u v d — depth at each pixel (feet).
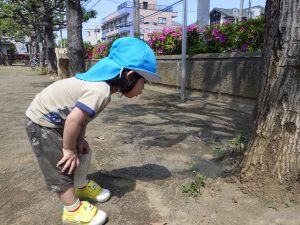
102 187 8.27
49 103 6.19
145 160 10.07
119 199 7.70
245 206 7.13
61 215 7.19
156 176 8.86
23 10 67.62
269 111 7.48
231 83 19.54
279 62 7.22
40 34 83.05
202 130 13.48
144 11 182.19
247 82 18.21
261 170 7.58
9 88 32.24
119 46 6.22
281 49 7.16
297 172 7.22
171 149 11.06
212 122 15.02
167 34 28.07
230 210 7.02
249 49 19.39
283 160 7.27
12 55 164.66
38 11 62.49
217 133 12.96
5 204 7.75
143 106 19.98
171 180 8.57
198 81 22.95
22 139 12.87
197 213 7.00
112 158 10.30
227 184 8.13
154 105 20.26
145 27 184.75
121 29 185.26
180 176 8.82
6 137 13.25
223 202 7.34
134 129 13.93
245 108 17.76
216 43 21.68
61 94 6.13
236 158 9.80
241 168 8.13
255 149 7.76
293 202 7.13
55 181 6.45
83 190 7.63
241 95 18.80
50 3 61.31
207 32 22.94
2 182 8.88
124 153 10.75
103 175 9.02
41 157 6.37
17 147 11.81
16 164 10.11
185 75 22.89
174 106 19.77
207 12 29.19
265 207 7.06
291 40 6.97
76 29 20.80
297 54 6.95
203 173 8.93
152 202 7.52
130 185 8.36
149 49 6.26
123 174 8.86
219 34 21.57
